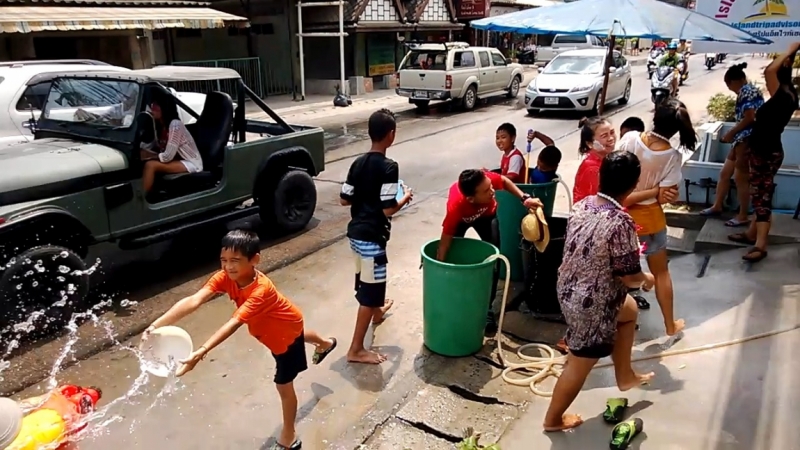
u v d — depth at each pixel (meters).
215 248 6.21
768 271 4.92
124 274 5.55
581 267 2.91
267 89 18.62
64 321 4.52
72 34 12.36
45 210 4.24
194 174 5.52
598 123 4.15
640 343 4.04
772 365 3.69
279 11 17.95
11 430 2.79
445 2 20.55
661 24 4.51
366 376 3.88
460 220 4.17
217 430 3.41
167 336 2.88
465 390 3.69
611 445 3.07
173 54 16.66
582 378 3.05
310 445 3.27
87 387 3.78
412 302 4.91
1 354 4.18
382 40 19.92
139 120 4.89
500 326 3.97
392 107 16.41
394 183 3.76
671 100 3.86
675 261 5.36
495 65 16.91
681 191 6.55
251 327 3.02
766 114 4.78
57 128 5.23
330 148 10.95
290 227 6.46
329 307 4.87
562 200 7.37
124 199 4.84
